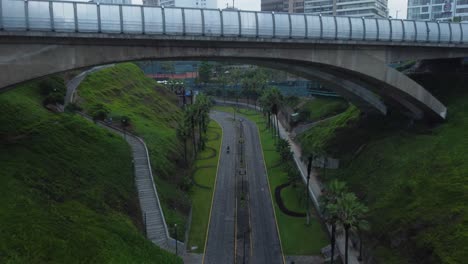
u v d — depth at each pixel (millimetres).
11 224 34031
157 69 192625
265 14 51875
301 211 62656
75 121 62219
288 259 49812
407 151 59000
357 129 76875
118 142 64625
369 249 48031
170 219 52719
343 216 40688
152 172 61062
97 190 48031
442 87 69375
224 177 77312
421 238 42781
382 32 59000
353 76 62781
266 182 75312
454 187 45938
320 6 195125
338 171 70000
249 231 56406
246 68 188375
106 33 44562
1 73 42125
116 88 100188
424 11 176250
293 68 61938
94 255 35062
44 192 41906
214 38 49375
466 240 38656
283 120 120438
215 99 166250
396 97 64938
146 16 46375
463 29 64562
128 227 44500
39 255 32094
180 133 79375
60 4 42719
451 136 56531
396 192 52062
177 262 44125
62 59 44344
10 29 40938
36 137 51562
